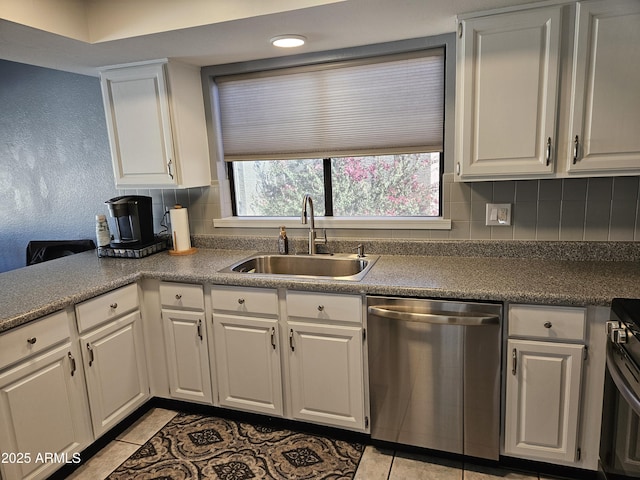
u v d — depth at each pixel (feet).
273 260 8.60
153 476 6.54
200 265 7.97
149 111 8.18
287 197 9.22
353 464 6.64
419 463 6.60
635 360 4.24
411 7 5.83
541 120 6.13
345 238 8.38
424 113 7.70
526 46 5.98
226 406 7.74
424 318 5.98
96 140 10.02
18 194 11.16
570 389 5.69
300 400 7.18
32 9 5.90
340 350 6.72
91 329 6.82
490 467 6.45
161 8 6.36
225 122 9.09
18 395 5.68
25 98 10.43
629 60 5.63
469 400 6.14
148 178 8.51
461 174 6.64
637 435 4.25
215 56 7.91
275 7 5.83
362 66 7.89
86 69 8.46
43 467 6.07
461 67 6.32
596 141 5.94
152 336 7.99
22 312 5.71
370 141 8.14
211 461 6.83
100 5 6.65
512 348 5.83
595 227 6.98
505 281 6.15
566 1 5.71
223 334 7.43
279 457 6.86
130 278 7.45
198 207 9.44
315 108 8.36
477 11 6.05
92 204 10.46
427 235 7.89
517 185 7.23
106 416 7.14
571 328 5.55
